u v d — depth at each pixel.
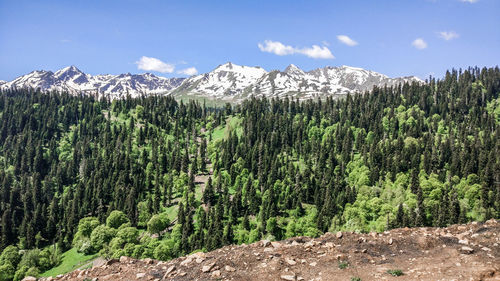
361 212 141.88
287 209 164.38
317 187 177.38
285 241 34.34
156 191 185.38
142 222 166.25
